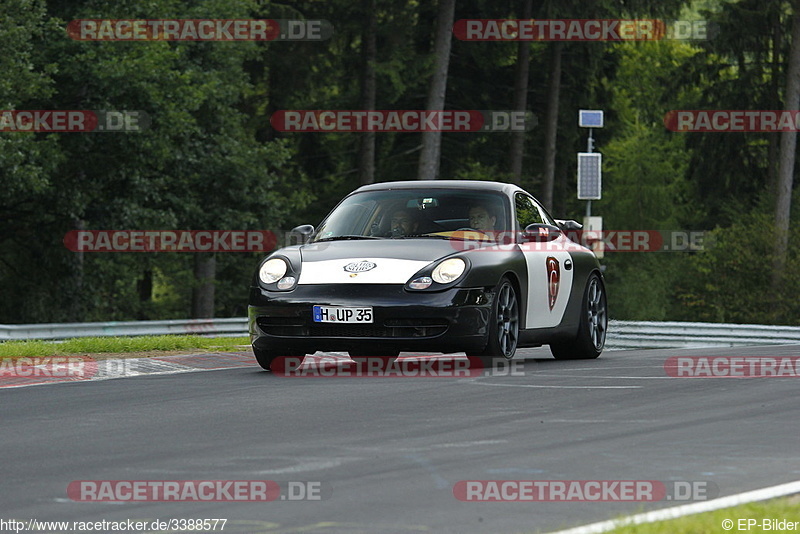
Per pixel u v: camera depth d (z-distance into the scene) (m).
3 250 128.25
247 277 166.88
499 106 171.38
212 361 41.66
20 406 29.53
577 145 175.50
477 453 21.50
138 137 105.25
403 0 149.12
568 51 168.25
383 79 143.25
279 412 27.17
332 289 35.16
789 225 159.62
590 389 30.80
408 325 34.69
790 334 79.88
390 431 24.14
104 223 112.62
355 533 15.75
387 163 162.12
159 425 25.66
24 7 98.62
